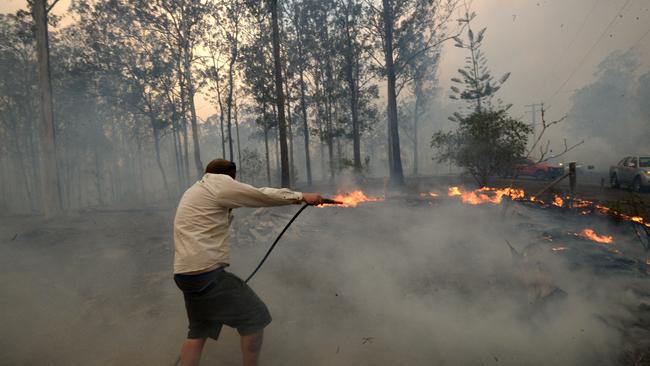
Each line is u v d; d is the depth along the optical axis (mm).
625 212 5863
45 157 13602
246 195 2363
